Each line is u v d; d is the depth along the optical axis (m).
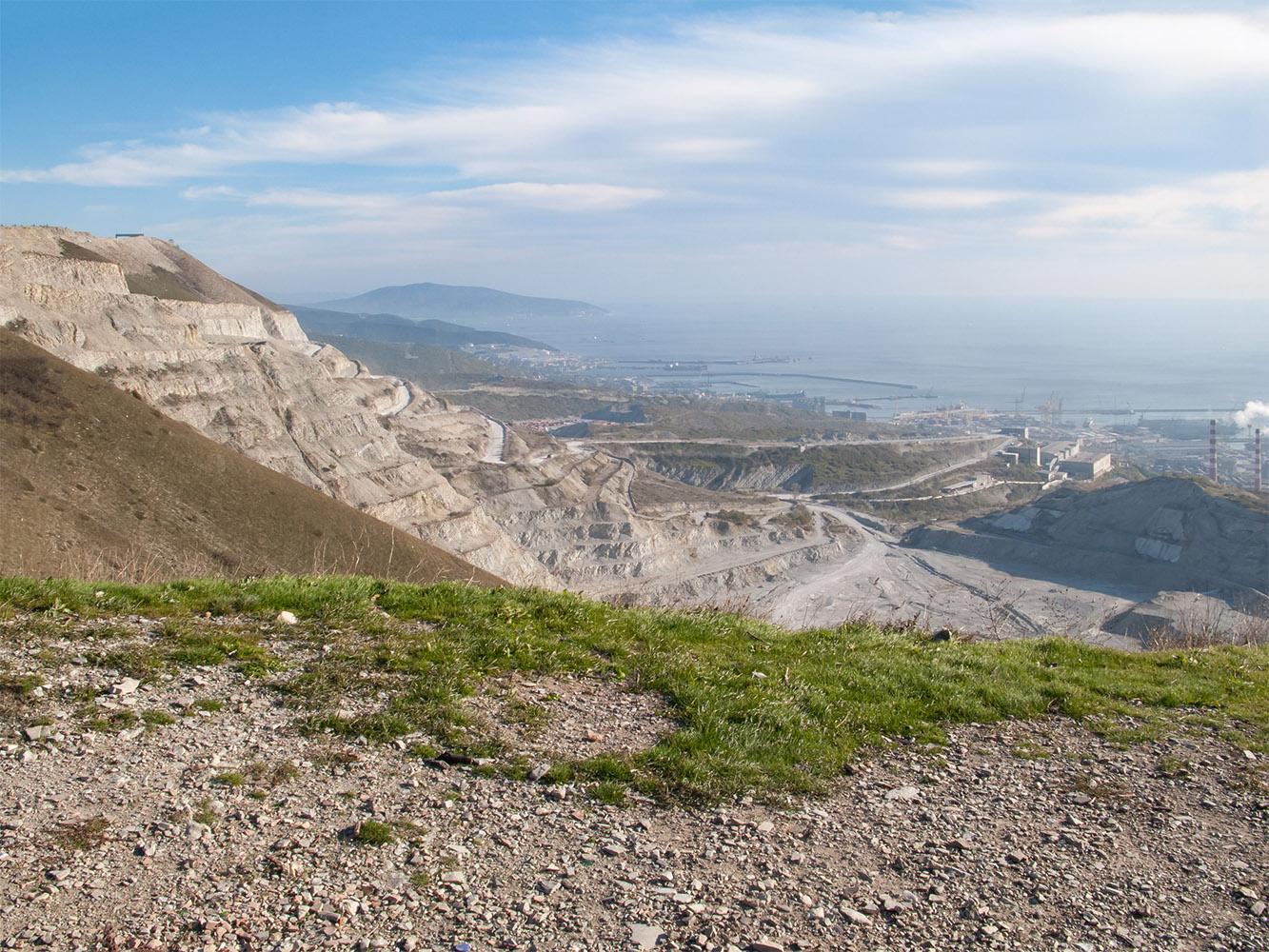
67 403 64.94
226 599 12.00
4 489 53.22
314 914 5.90
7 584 11.44
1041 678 12.38
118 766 7.54
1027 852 7.49
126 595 11.81
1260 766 9.48
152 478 64.75
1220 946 6.21
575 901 6.29
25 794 6.95
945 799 8.49
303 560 66.19
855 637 13.81
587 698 10.12
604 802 7.77
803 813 7.97
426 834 7.02
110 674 9.33
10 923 5.47
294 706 9.03
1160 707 11.46
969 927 6.30
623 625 12.84
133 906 5.77
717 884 6.64
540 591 14.02
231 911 5.83
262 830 6.82
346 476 101.62
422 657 10.55
